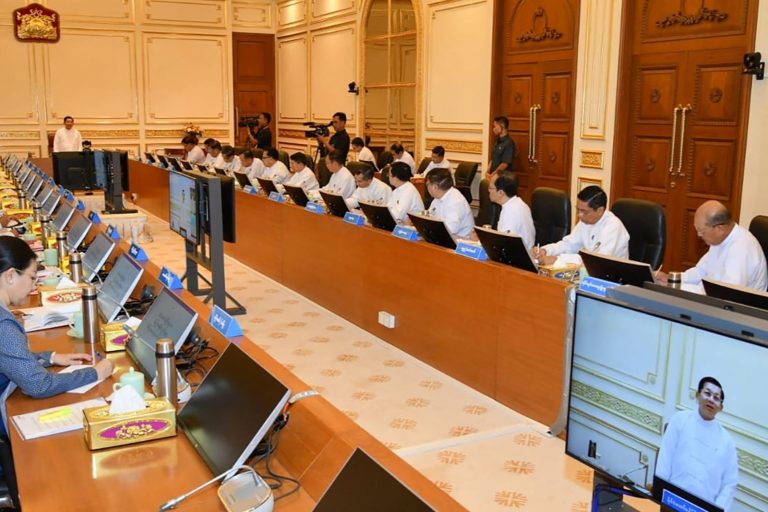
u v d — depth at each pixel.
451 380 3.79
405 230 4.18
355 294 4.72
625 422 1.43
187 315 2.30
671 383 1.33
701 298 1.44
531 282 3.21
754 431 1.19
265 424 1.61
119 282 2.99
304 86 12.54
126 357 2.58
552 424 3.15
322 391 3.70
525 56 7.59
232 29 13.16
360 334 4.59
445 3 8.66
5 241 2.43
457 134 8.66
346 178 7.13
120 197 7.66
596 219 4.05
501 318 3.42
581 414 1.54
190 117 13.10
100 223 4.84
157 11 12.62
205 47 13.02
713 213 3.37
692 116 5.93
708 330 1.25
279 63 13.44
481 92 8.18
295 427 1.78
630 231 4.15
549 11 7.19
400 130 9.91
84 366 2.49
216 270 4.30
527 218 4.65
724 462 1.24
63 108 12.23
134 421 1.87
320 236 5.12
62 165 7.93
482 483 2.78
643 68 6.32
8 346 2.19
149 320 2.52
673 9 6.01
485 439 3.14
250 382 1.74
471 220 5.26
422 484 1.45
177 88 12.95
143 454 1.82
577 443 1.56
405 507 1.15
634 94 6.42
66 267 3.92
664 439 1.35
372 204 4.55
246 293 5.59
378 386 3.76
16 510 2.01
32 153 12.12
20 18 11.72
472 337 3.63
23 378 2.18
